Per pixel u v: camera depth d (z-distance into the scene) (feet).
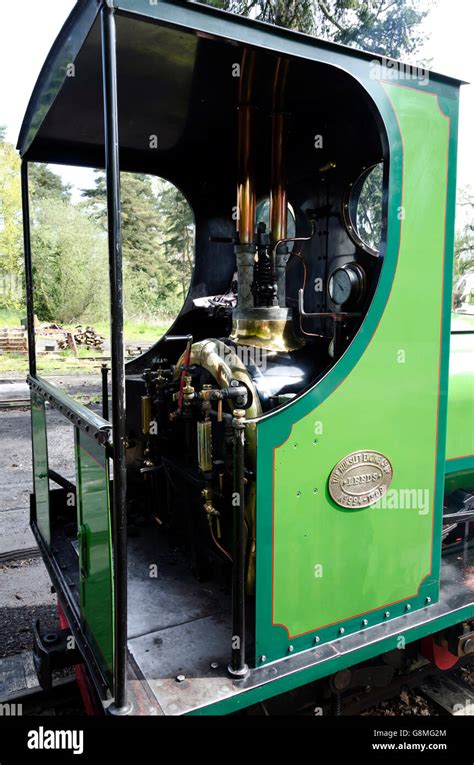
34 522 10.35
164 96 7.63
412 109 6.01
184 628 6.33
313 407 5.60
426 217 6.24
